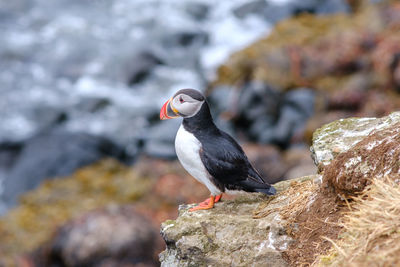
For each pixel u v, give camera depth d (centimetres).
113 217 1143
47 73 1778
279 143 1441
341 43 1623
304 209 559
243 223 562
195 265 545
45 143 1470
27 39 1905
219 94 1577
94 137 1495
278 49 1647
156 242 1102
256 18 1909
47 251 1141
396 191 457
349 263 434
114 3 2086
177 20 1919
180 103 630
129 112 1600
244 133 1490
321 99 1481
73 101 1652
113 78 1745
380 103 1448
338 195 530
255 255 530
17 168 1395
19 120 1587
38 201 1295
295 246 527
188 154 628
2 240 1191
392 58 1518
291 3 1909
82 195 1306
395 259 411
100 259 1066
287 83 1537
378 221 448
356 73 1543
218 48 1808
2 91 1702
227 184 622
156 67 1778
